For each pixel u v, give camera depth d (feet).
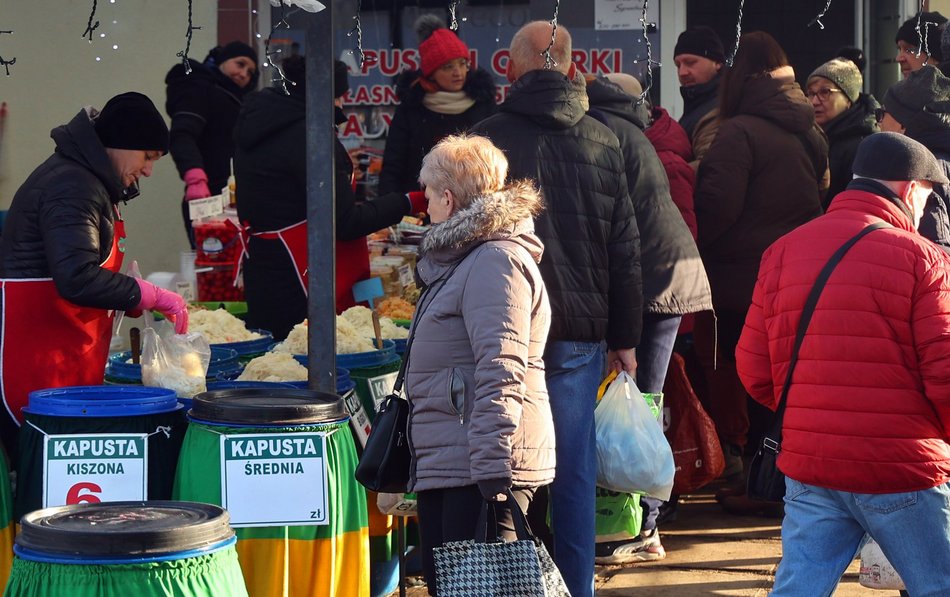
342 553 20.07
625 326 24.16
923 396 18.13
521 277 17.97
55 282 20.77
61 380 21.67
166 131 22.16
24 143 44.88
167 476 19.81
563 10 44.86
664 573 28.02
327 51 21.02
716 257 32.86
